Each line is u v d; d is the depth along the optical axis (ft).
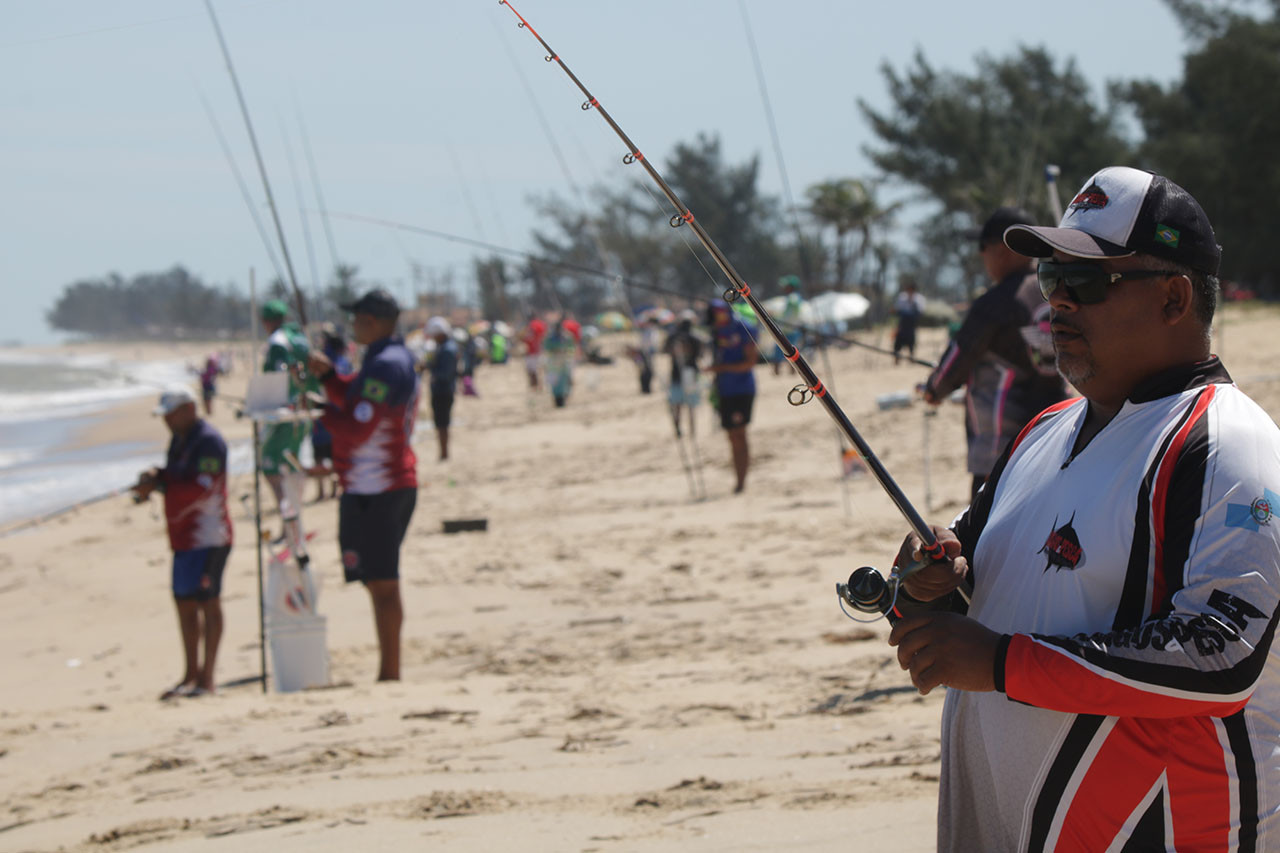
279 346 61.46
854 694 28.48
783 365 139.54
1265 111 245.24
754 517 62.08
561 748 26.13
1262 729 10.00
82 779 26.91
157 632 51.31
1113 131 279.90
